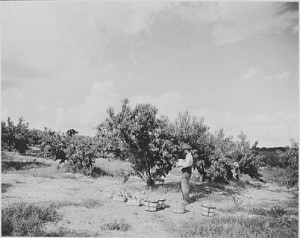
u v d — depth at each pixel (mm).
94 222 7805
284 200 12867
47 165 19422
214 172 15828
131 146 13562
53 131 20406
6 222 6805
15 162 18609
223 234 7320
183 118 14734
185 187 11180
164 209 9898
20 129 22750
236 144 19875
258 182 20016
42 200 9453
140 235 7152
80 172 17188
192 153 14164
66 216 8062
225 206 11047
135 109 13484
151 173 14242
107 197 10906
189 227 7895
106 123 13633
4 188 10594
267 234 7383
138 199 10164
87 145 17484
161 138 13688
